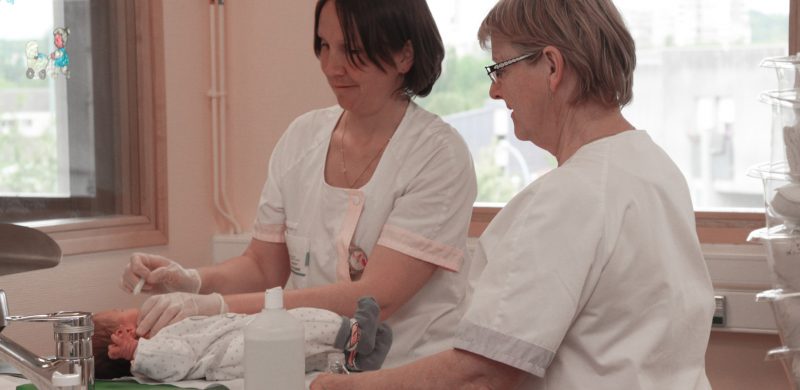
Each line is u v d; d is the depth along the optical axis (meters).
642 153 1.42
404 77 2.27
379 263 2.23
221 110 3.38
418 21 2.19
